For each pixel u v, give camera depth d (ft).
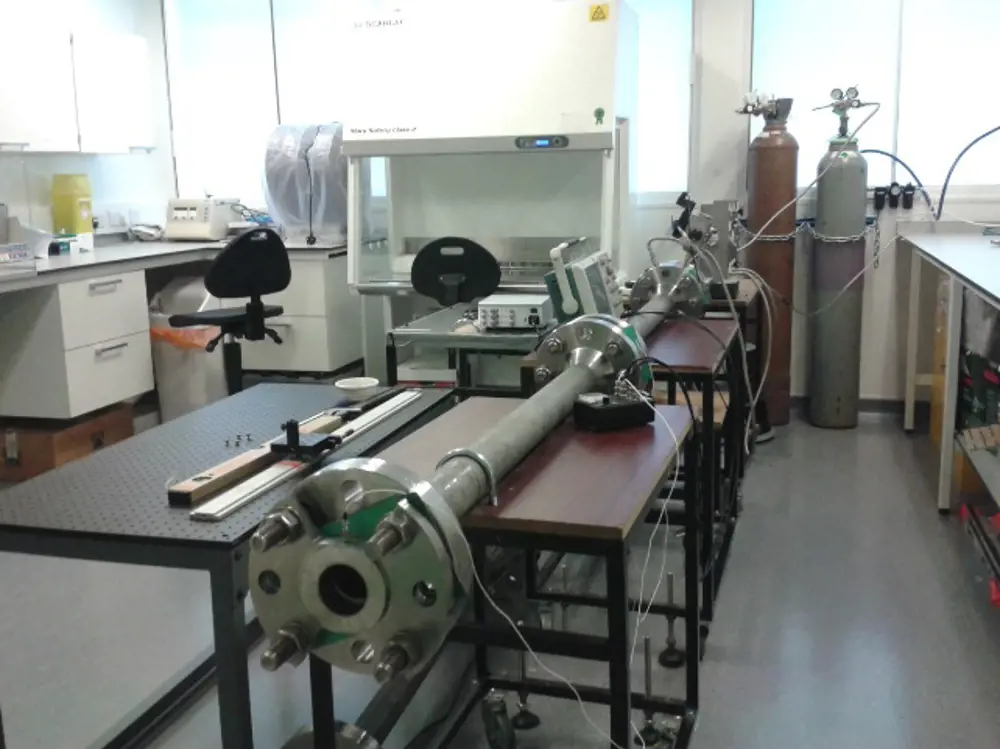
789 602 9.48
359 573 3.81
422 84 13.32
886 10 15.34
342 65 13.66
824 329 15.30
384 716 6.81
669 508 10.36
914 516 11.64
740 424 11.53
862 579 9.95
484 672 7.70
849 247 14.94
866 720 7.41
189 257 16.14
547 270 14.07
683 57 16.21
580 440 6.06
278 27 18.07
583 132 12.67
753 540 11.07
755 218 15.21
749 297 12.07
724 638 8.81
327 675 5.18
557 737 7.30
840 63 15.69
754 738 7.22
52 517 4.91
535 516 4.69
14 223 14.46
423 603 3.79
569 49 12.78
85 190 16.06
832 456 14.12
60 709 7.89
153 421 16.24
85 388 13.97
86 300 13.87
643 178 16.76
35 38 14.49
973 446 10.69
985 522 10.44
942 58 15.28
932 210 15.58
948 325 11.52
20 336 13.61
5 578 10.60
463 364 11.95
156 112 18.62
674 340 9.53
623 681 4.70
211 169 18.85
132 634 9.25
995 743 7.06
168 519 4.86
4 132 13.98
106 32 17.22
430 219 14.65
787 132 15.02
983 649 8.44
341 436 6.06
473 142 13.07
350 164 13.76
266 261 13.96
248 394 7.52
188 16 18.43
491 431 5.24
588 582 9.89
